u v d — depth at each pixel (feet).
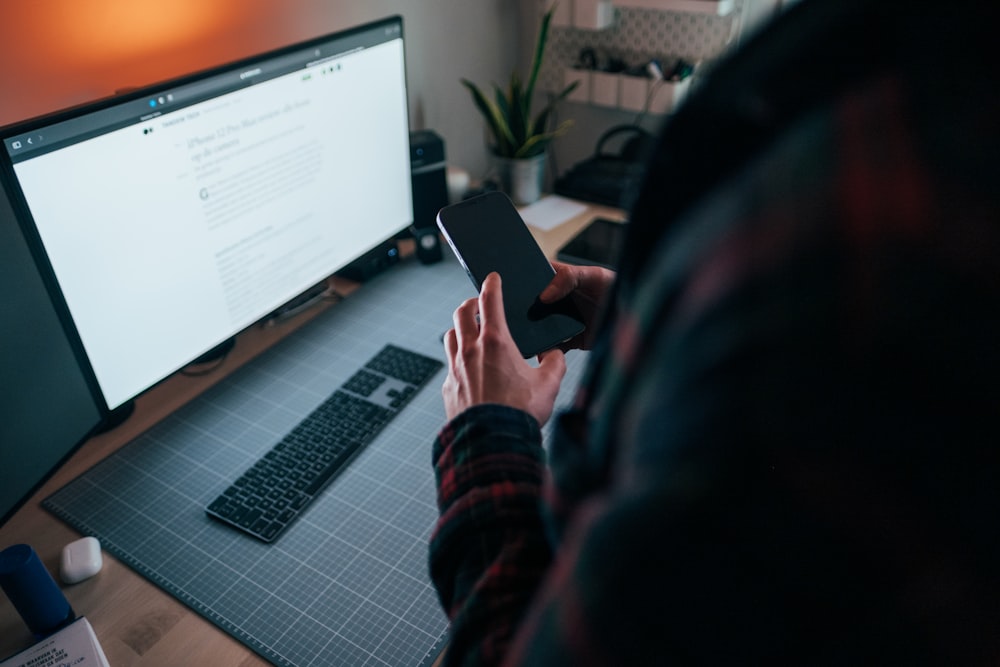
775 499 0.63
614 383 0.81
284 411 3.53
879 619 0.64
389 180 4.20
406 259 4.73
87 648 2.44
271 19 4.11
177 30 3.67
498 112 5.13
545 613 0.81
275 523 2.90
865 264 0.60
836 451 0.61
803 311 0.62
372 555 2.79
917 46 0.63
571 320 2.54
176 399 3.65
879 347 0.59
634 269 0.82
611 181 5.17
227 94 3.12
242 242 3.46
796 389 0.61
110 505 3.06
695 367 0.67
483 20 5.60
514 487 1.36
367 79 3.78
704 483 0.65
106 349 3.01
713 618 0.69
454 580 1.36
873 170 0.62
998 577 0.60
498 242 2.73
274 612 2.60
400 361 3.76
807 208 0.64
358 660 2.43
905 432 0.59
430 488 3.08
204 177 3.16
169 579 2.73
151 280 3.09
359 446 3.25
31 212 2.56
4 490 2.61
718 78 0.70
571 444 0.92
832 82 0.66
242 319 3.61
